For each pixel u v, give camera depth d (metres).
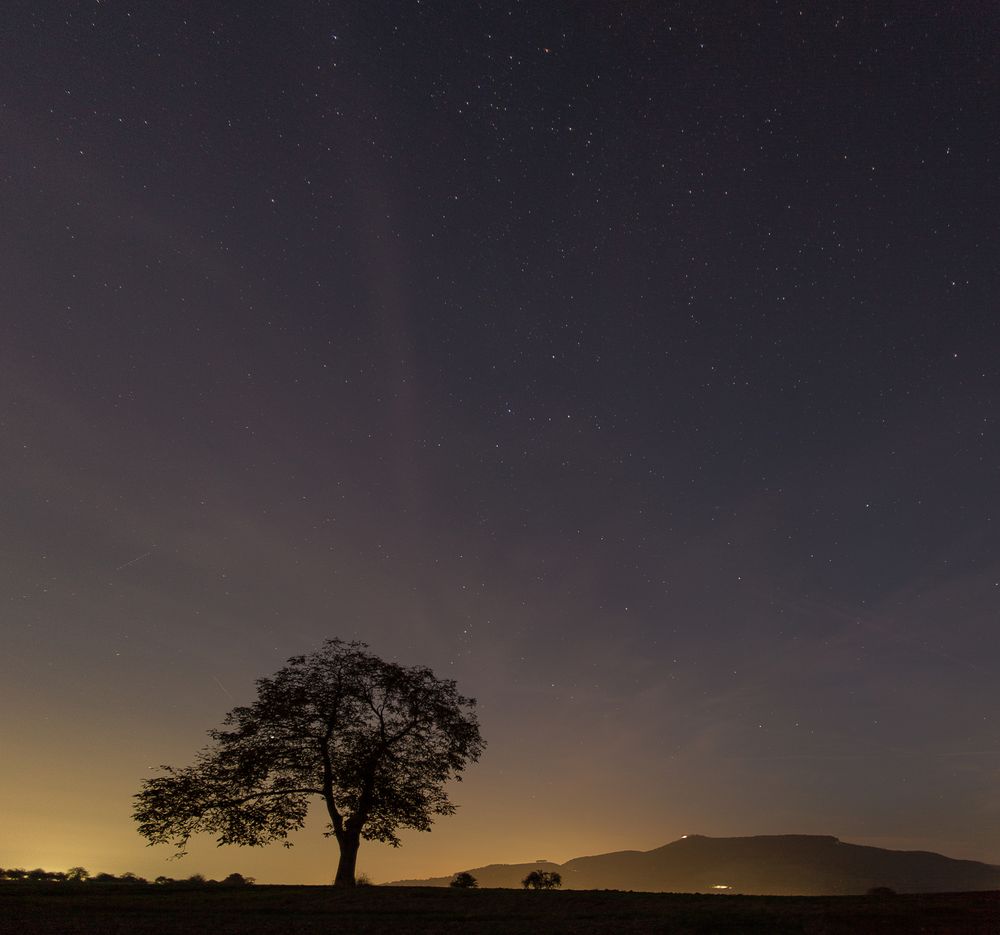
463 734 32.56
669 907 17.69
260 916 16.73
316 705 31.72
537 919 15.99
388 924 15.22
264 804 30.53
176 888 23.16
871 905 16.73
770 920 14.90
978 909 15.70
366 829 31.58
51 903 18.86
